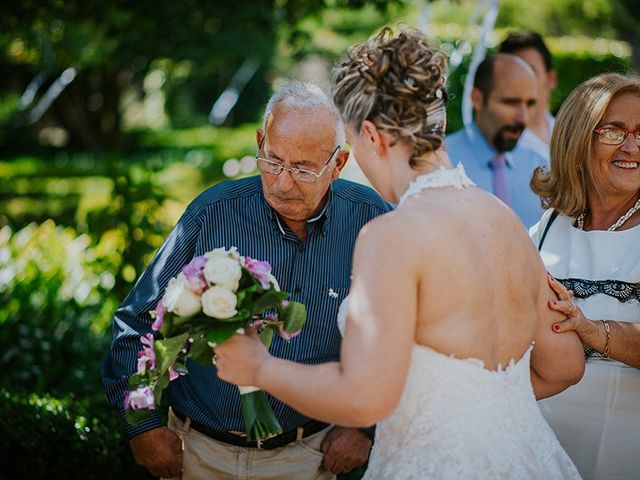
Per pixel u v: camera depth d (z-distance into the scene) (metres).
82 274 5.84
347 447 3.12
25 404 4.60
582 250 3.07
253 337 2.39
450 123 8.77
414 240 2.21
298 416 3.09
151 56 18.97
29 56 17.78
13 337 5.46
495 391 2.30
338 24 22.00
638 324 2.83
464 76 8.73
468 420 2.27
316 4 8.07
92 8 8.19
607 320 2.82
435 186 2.33
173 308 2.36
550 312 2.55
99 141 25.56
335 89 2.42
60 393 5.11
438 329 2.26
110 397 3.13
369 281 2.19
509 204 4.89
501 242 2.35
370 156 2.39
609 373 2.96
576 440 3.01
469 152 4.96
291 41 8.34
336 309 3.08
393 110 2.30
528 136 5.07
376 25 21.97
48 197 16.50
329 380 2.16
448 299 2.24
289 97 2.95
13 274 5.84
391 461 2.33
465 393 2.27
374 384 2.12
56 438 4.37
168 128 30.78
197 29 9.91
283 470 3.10
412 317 2.19
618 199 3.04
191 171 19.55
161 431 3.12
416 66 2.30
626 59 10.58
